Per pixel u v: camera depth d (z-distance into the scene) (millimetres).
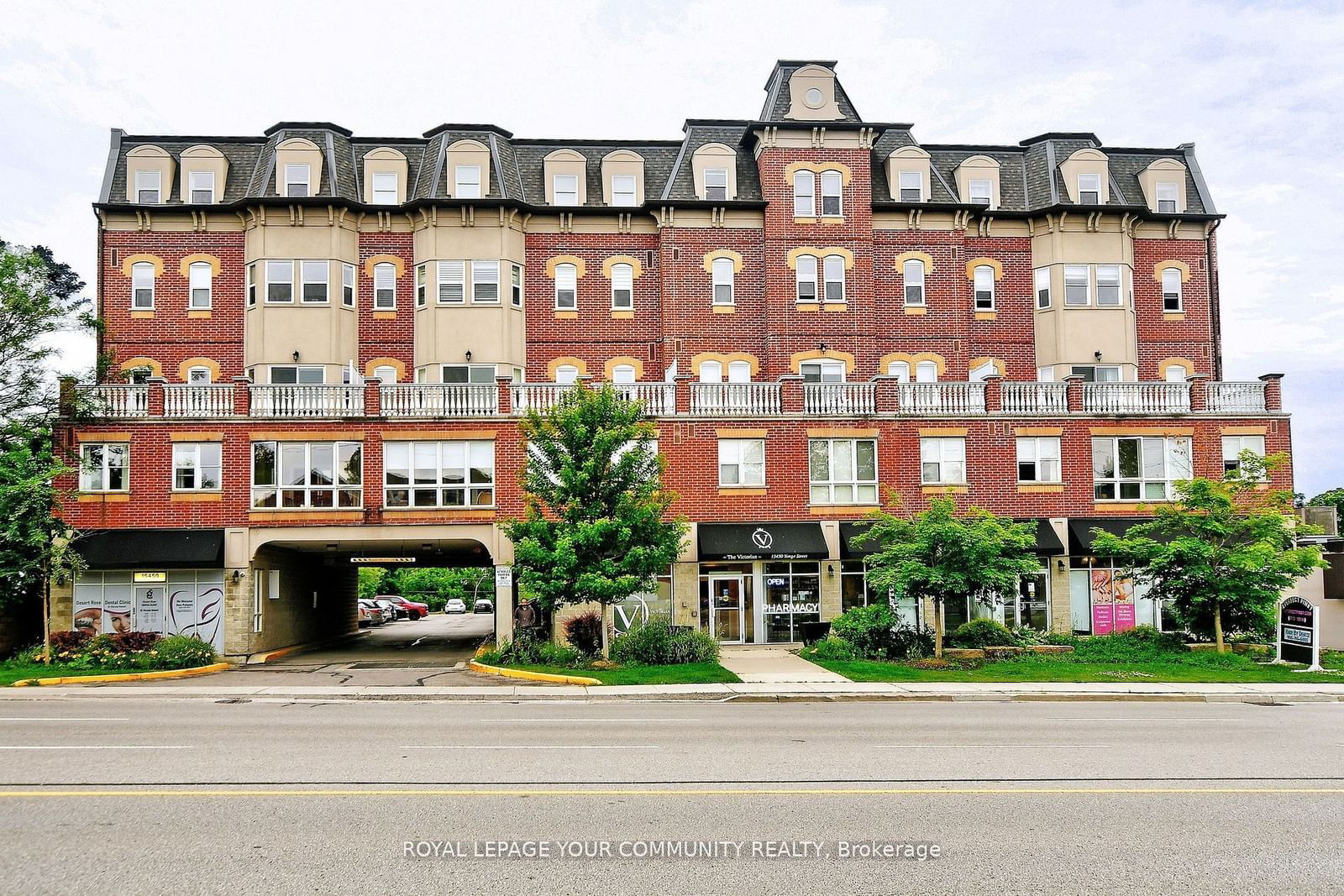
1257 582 26281
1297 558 25750
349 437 30828
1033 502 32406
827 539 31594
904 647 27062
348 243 35688
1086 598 32219
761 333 36625
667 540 25625
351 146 37219
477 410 31234
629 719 16766
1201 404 33281
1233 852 8266
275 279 34969
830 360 36125
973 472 32375
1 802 9695
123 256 35594
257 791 10211
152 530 30062
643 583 25391
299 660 30172
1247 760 12531
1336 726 16219
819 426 32250
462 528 30766
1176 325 38562
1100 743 13945
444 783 10648
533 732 14789
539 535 25062
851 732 15008
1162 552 26578
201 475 30453
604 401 26031
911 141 39562
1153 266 38844
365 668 27094
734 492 31781
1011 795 10258
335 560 38719
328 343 34906
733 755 12641
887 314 37281
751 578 31844
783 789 10453
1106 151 40031
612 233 37219
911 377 36938
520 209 36156
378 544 33844
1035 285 38219
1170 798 10195
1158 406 33281
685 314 36469
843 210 36781
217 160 36062
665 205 36406
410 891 7172
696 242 36812
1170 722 16641
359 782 10711
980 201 38500
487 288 35656
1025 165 39625
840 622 27906
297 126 36656
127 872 7555
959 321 37438
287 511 30406
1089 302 37531
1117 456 32844
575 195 37250
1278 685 22188
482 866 7754
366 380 31000
